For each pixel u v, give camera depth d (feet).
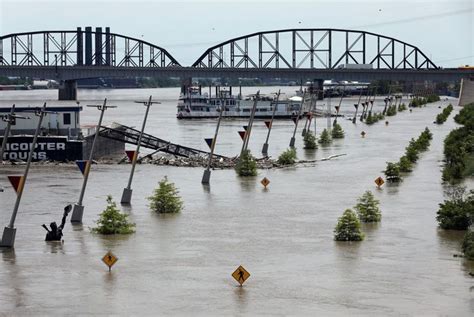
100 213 476.13
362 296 318.65
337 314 298.56
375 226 446.19
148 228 439.22
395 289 327.67
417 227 442.91
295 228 440.86
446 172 628.69
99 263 364.17
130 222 453.99
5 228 393.50
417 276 346.13
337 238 410.11
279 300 313.32
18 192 396.98
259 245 400.06
